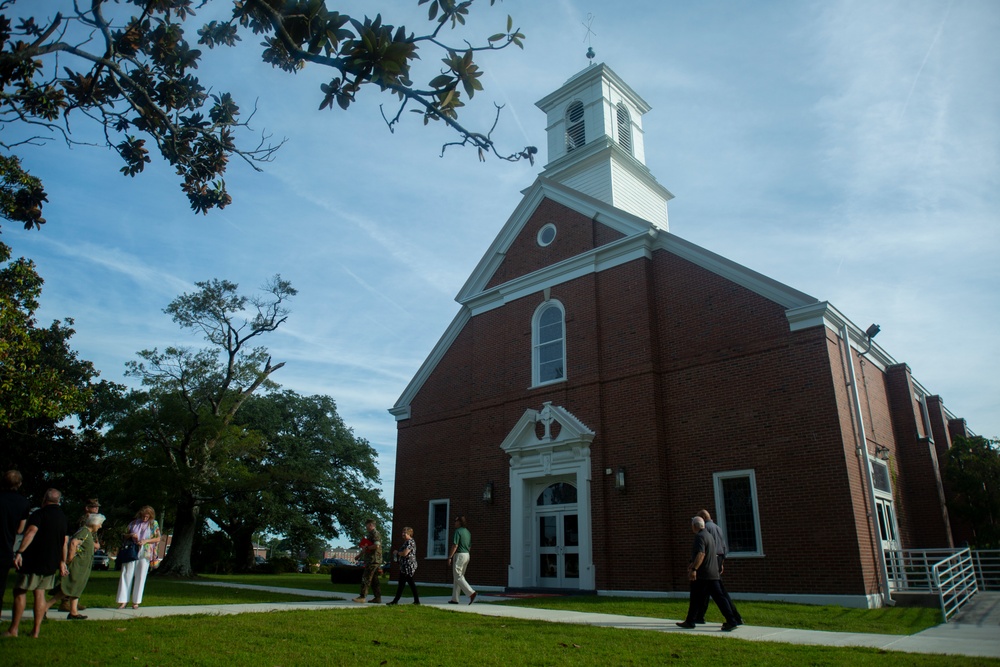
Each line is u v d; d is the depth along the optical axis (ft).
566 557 65.46
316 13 19.45
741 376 57.82
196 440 103.50
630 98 94.63
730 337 59.31
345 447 180.96
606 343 66.90
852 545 49.21
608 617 39.81
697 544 35.86
